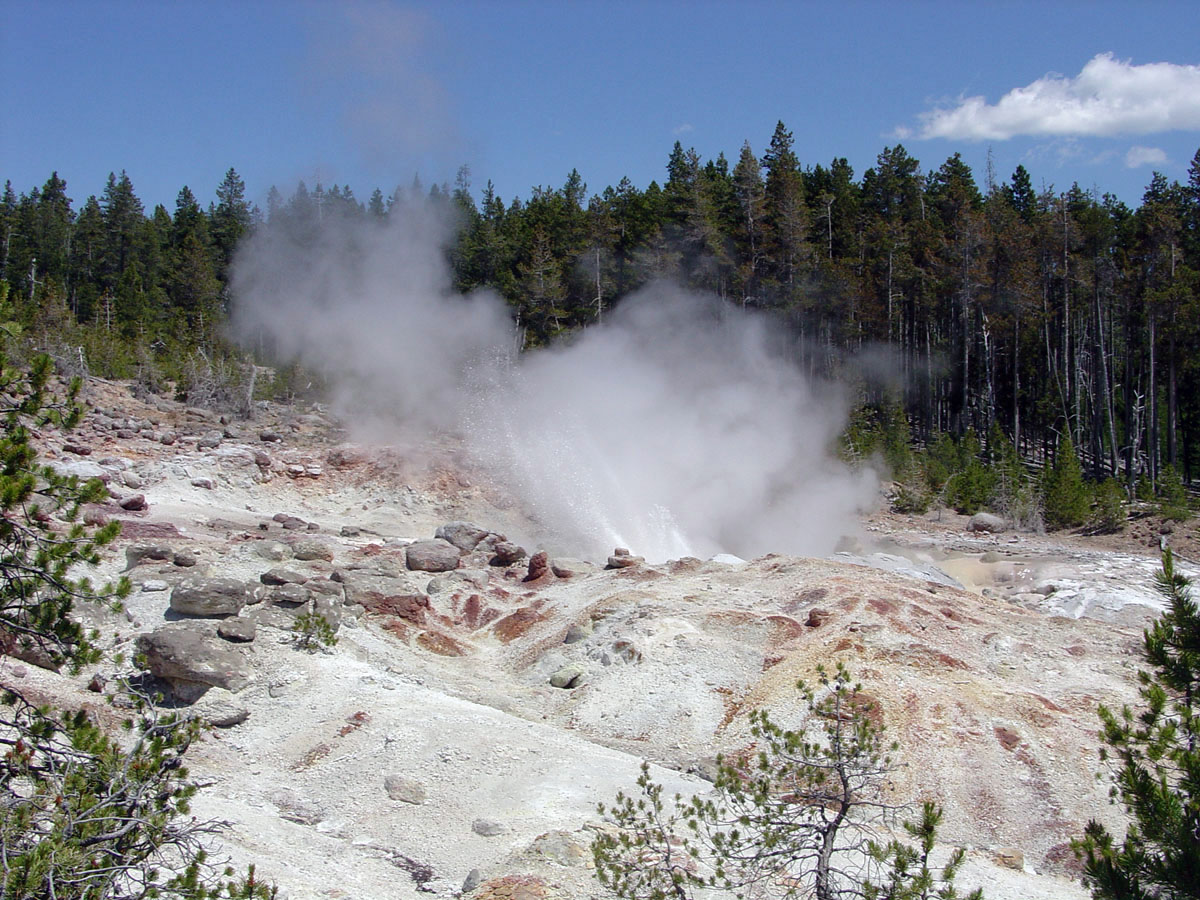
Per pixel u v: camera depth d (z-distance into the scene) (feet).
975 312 182.50
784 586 63.98
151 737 30.60
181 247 218.38
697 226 161.99
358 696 48.91
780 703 48.67
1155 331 151.53
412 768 42.83
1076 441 166.40
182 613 53.67
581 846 34.50
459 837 37.42
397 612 61.00
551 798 40.22
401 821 38.91
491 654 60.90
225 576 61.05
